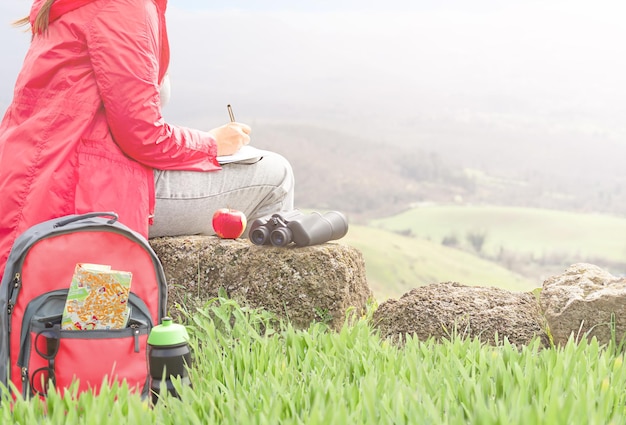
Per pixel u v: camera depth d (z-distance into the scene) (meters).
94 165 2.93
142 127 2.94
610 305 3.03
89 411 2.09
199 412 2.12
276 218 3.38
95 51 2.89
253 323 3.27
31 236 2.55
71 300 2.45
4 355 2.49
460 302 3.37
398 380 2.35
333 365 2.50
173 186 3.33
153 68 2.97
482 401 2.01
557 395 2.00
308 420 1.88
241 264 3.39
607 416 2.03
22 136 2.94
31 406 2.17
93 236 2.58
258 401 2.15
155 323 2.67
